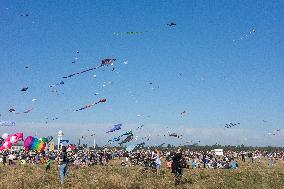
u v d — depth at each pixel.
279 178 24.03
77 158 47.78
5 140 52.38
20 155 62.91
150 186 18.89
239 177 24.22
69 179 21.50
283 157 92.31
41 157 53.59
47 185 18.84
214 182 21.48
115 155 75.94
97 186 17.80
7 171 28.56
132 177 22.00
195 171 33.88
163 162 52.31
